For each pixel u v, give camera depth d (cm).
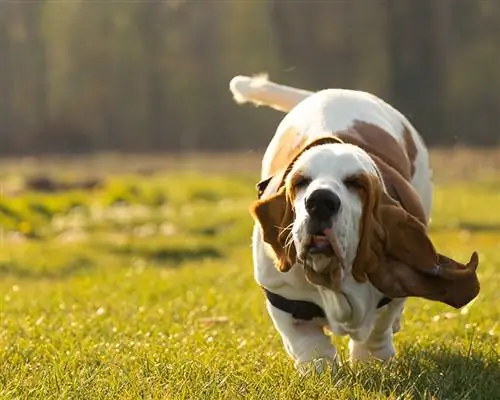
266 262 639
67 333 805
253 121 6081
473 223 1827
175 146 6244
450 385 616
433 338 771
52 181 2986
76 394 594
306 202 555
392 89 5206
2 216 1942
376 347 686
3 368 684
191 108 6238
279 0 5697
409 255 594
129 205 2423
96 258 1523
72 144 6412
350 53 5612
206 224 1934
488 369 654
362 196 573
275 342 759
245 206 2280
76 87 6406
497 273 1094
